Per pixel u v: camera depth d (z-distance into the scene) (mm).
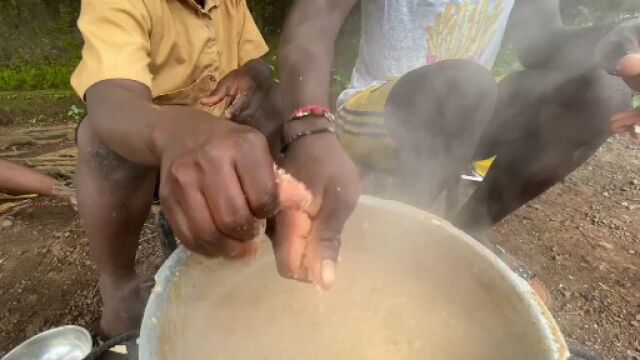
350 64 1344
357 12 1343
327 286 369
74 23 1421
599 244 944
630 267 890
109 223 637
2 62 1399
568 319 787
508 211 844
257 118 728
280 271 376
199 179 275
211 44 713
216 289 486
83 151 608
